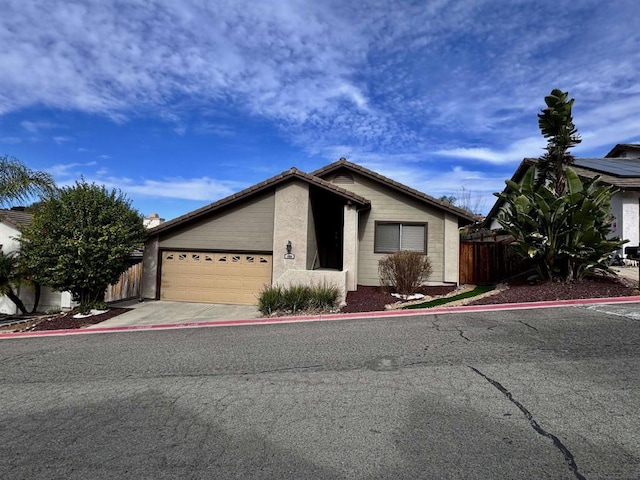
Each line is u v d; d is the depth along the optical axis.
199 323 9.34
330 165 14.23
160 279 13.61
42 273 10.98
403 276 11.73
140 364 5.88
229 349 6.50
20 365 6.18
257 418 3.78
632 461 2.80
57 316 11.60
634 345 5.39
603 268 9.80
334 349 6.08
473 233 22.39
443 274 13.45
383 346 6.09
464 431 3.32
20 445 3.44
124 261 11.83
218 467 2.96
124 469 2.99
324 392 4.34
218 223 13.34
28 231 11.18
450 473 2.75
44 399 4.55
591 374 4.43
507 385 4.24
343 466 2.90
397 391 4.25
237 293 13.11
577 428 3.28
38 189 15.16
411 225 13.79
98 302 11.53
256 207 13.14
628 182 13.27
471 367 4.86
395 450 3.08
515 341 5.88
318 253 14.40
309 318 9.03
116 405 4.27
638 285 9.27
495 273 13.80
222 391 4.54
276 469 2.90
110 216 11.41
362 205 12.93
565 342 5.67
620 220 13.15
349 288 12.54
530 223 10.15
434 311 8.70
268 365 5.46
